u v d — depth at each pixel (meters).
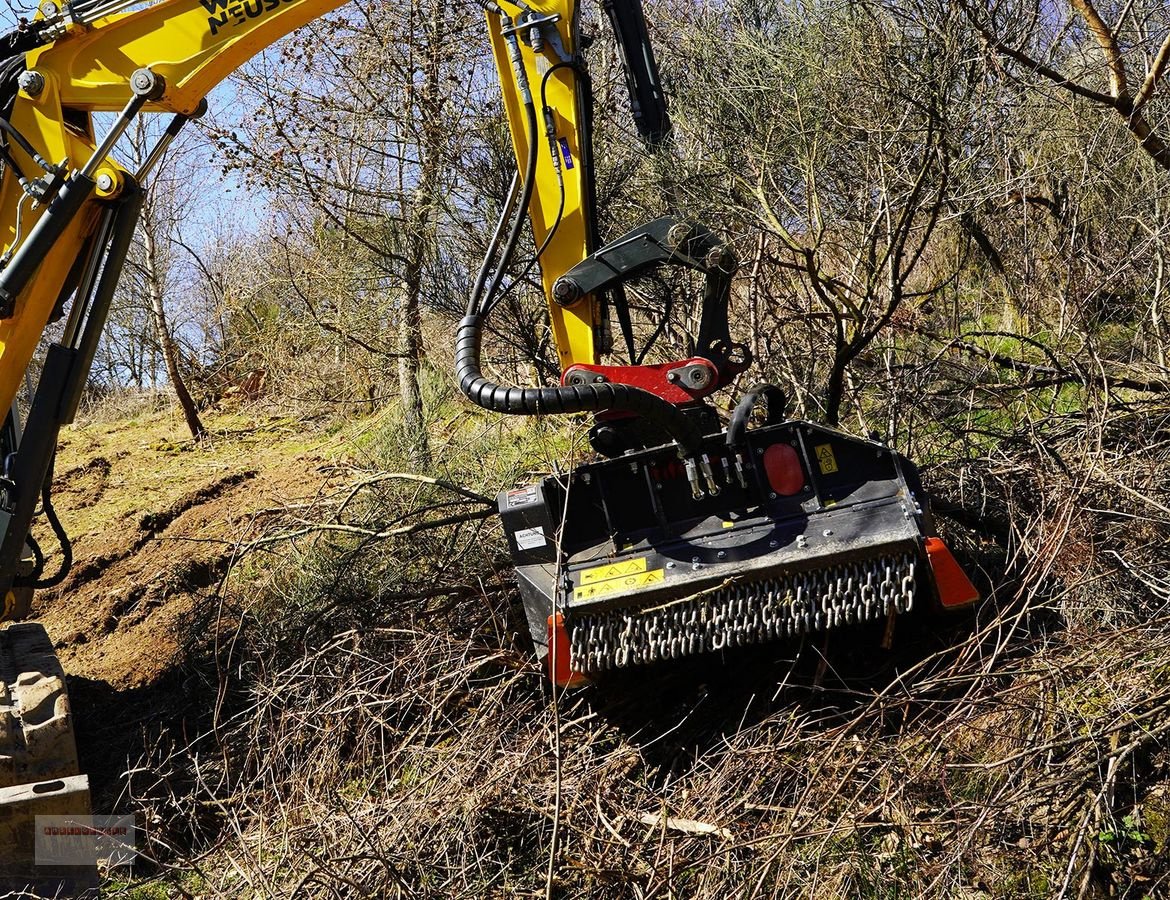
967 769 3.68
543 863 3.83
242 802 4.38
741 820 3.75
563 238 4.97
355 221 8.74
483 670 5.14
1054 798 3.58
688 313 7.07
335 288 9.13
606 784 4.07
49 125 5.04
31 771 4.50
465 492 5.78
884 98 6.71
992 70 6.36
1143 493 4.62
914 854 3.49
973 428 5.81
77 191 4.95
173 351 15.70
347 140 8.59
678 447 4.32
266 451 13.77
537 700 4.79
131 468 14.36
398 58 8.24
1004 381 6.58
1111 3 7.18
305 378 12.62
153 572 9.19
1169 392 5.33
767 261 6.29
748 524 4.31
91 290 5.18
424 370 9.03
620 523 4.43
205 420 16.70
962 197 6.11
